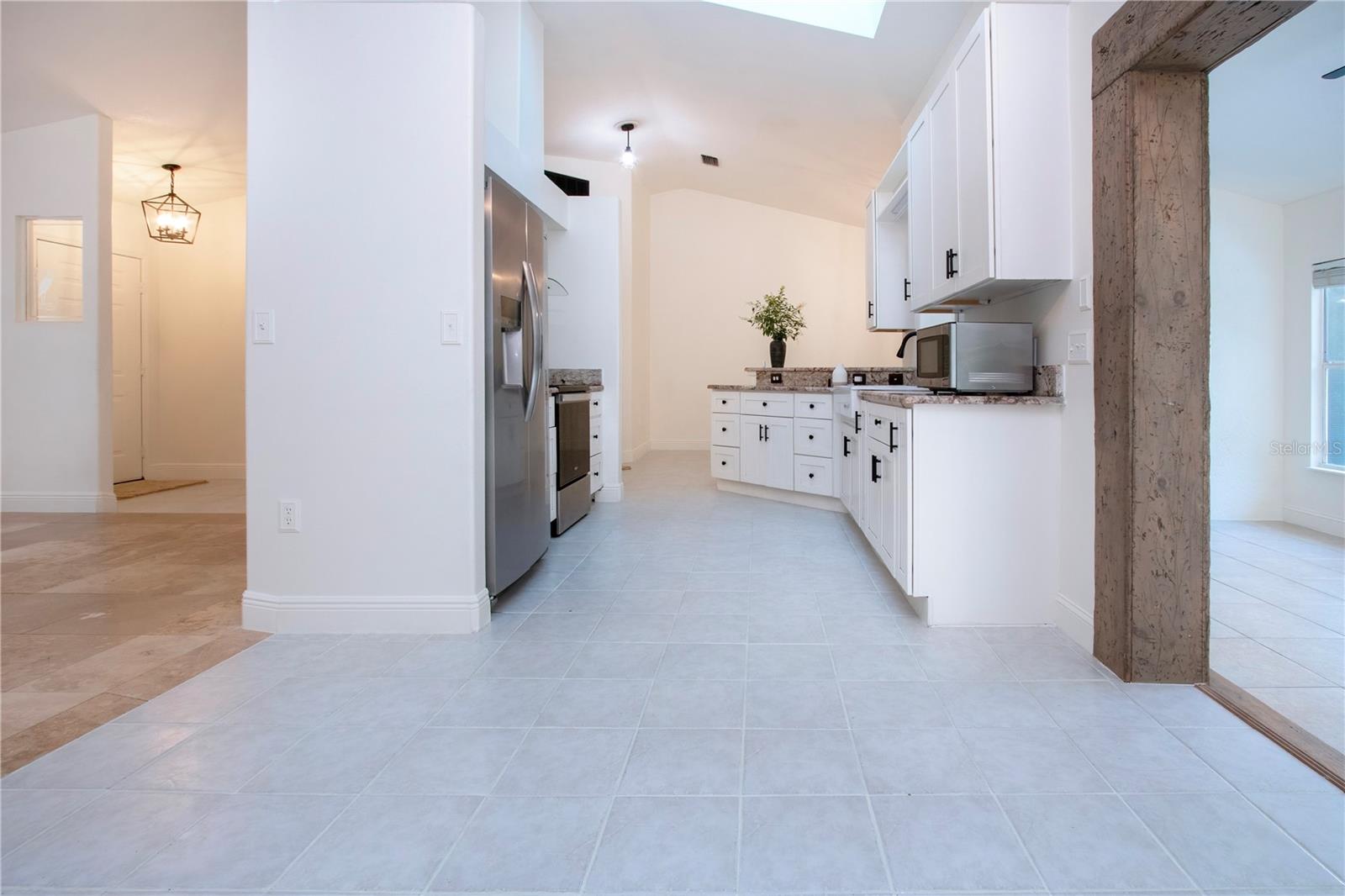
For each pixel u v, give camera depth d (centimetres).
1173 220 193
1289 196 398
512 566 290
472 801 146
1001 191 231
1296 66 269
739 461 561
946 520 250
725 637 245
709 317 861
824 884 121
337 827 138
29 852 130
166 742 172
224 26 379
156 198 633
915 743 169
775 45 404
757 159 639
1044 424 247
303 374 250
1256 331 416
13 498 493
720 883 121
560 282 527
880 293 455
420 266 247
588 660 225
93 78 428
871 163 548
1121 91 196
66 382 486
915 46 363
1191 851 129
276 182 249
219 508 511
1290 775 154
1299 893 118
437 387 248
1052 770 156
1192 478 197
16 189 477
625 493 569
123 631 253
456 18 243
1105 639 214
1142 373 195
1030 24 230
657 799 147
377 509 251
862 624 257
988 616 252
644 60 466
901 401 254
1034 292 267
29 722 183
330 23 245
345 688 204
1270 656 223
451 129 244
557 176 530
